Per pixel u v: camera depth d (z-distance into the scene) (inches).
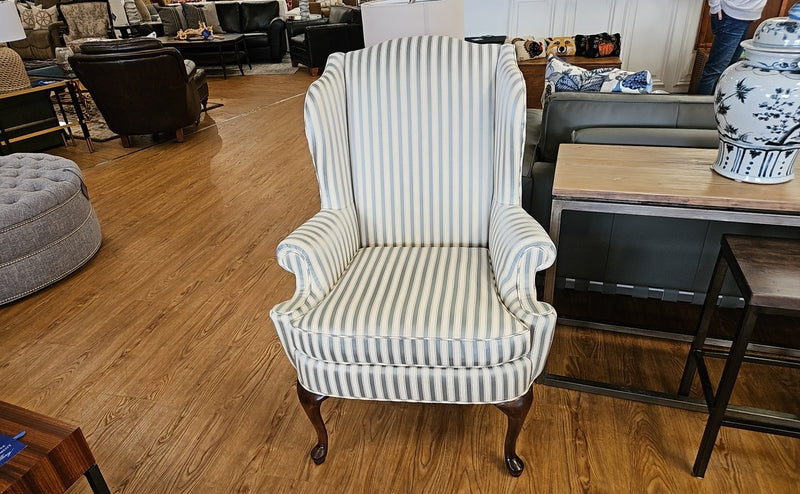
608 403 59.1
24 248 81.7
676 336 67.4
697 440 54.0
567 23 184.4
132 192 124.9
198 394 63.3
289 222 106.6
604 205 50.3
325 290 50.4
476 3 187.5
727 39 134.5
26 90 137.6
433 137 58.6
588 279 70.1
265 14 278.5
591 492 49.1
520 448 54.0
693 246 64.0
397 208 61.0
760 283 41.2
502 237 50.5
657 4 175.3
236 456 55.0
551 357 66.4
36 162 98.0
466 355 43.9
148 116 149.9
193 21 272.2
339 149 57.7
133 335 74.3
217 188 125.1
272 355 69.6
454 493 49.9
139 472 53.5
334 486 51.2
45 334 75.2
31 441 36.5
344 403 61.6
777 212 46.3
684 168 54.2
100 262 94.3
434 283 50.8
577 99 66.8
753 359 54.3
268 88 227.9
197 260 93.7
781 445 53.1
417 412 59.7
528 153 73.0
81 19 248.4
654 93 68.4
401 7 76.1
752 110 45.6
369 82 58.7
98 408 61.6
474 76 57.2
